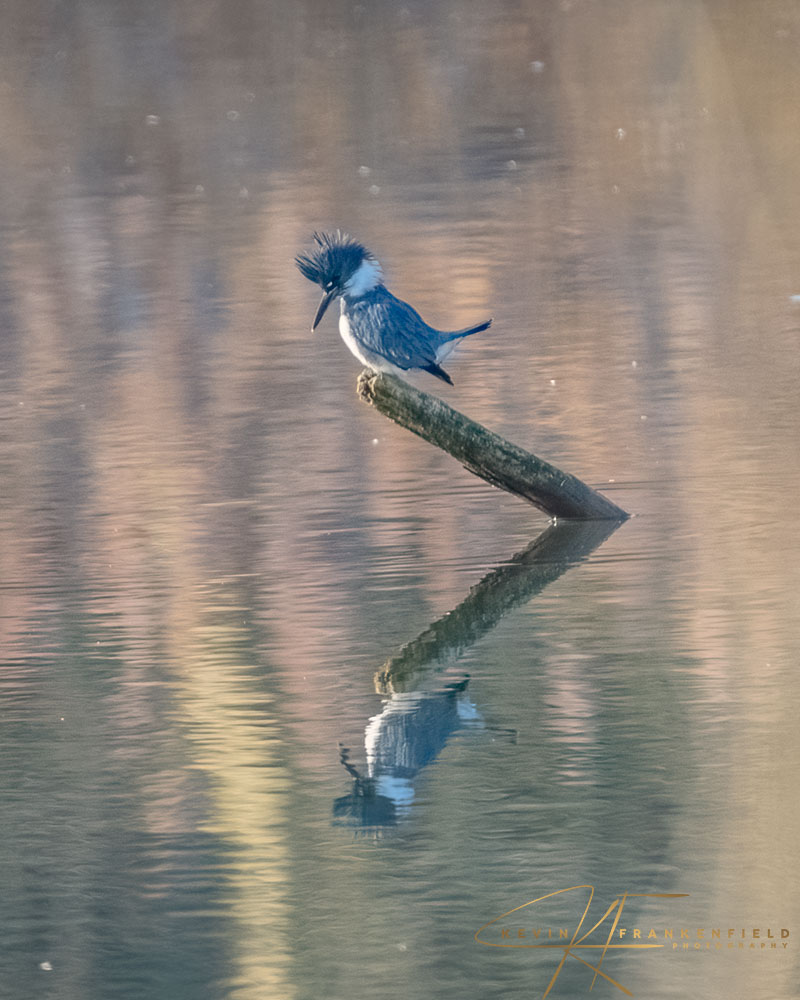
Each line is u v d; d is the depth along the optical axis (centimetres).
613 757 834
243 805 805
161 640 1057
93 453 1548
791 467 1388
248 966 656
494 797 796
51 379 1841
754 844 731
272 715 920
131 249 2528
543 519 1302
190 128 3500
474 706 918
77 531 1318
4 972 659
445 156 3159
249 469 1477
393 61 3981
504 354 1834
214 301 2186
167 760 861
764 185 2762
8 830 784
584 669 966
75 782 838
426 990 639
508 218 2617
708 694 916
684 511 1288
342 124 3488
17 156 3347
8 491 1438
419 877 722
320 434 1580
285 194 2906
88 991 638
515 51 4009
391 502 1366
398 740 866
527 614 1079
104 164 3241
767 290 2075
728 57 3772
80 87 3859
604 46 4006
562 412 1594
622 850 733
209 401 1716
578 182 2880
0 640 1073
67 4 4484
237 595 1148
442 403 1241
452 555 1219
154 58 4075
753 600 1076
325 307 1177
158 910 702
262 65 4003
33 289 2305
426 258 2364
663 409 1587
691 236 2427
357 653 1016
